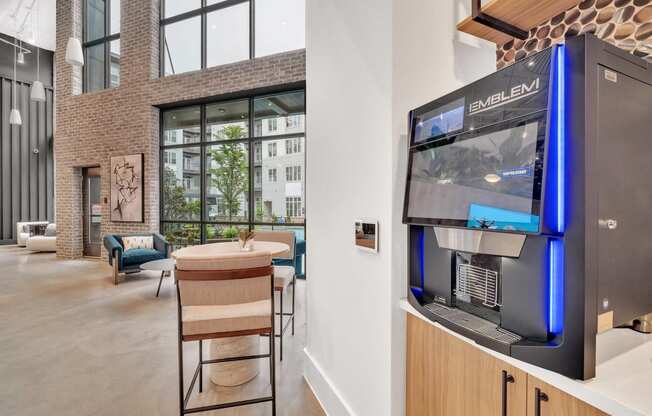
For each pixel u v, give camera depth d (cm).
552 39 119
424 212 104
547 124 68
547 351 69
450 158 95
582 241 65
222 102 561
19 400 192
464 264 97
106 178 623
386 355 126
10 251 799
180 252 233
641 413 54
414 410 120
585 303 64
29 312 354
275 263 437
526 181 72
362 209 145
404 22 125
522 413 79
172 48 593
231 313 176
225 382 207
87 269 579
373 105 136
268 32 527
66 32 675
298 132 512
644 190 76
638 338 80
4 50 860
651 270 79
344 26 163
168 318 335
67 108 671
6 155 880
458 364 98
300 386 209
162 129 606
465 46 140
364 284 143
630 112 73
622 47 99
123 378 217
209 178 573
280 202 527
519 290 77
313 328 207
